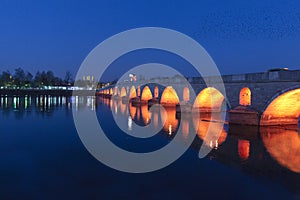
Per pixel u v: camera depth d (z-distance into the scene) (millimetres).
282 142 25797
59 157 19531
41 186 13883
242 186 14352
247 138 27656
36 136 27094
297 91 29641
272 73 31672
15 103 67938
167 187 14086
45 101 79438
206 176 15883
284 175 16141
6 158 19047
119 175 15844
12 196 12523
